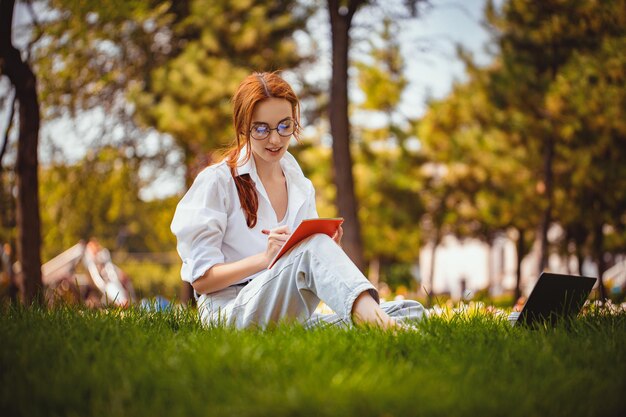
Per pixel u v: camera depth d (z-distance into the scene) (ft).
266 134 11.23
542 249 47.88
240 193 11.44
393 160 57.26
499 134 46.55
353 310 9.56
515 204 49.34
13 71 25.32
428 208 65.00
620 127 39.50
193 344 8.59
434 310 11.04
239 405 6.23
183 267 11.27
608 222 46.55
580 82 39.75
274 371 7.29
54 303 12.07
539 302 10.59
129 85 40.11
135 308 11.57
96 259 43.88
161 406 6.31
